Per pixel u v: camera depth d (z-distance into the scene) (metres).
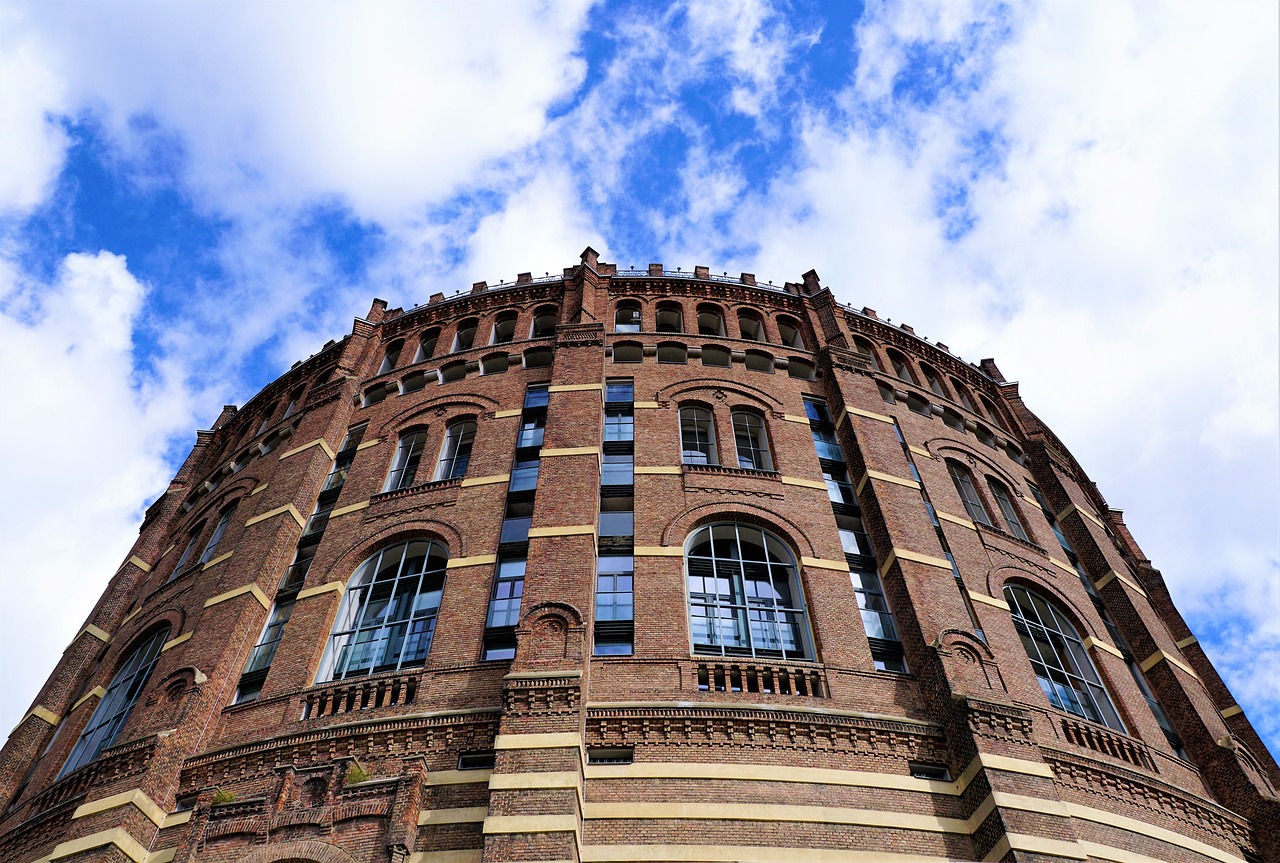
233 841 17.83
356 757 19.62
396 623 23.89
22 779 25.97
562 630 20.34
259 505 29.72
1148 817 21.48
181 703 21.86
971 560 27.41
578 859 16.55
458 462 29.73
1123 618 29.77
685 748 19.59
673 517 25.72
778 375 33.41
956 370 39.75
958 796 19.69
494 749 18.58
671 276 37.81
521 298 37.25
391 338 37.94
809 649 23.16
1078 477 40.00
